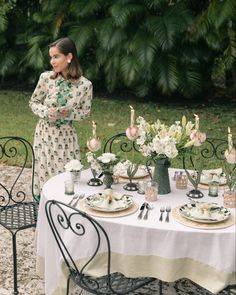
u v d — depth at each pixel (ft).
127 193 11.49
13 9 42.52
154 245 9.65
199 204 10.14
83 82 14.26
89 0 36.45
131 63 34.06
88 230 9.95
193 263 9.57
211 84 38.91
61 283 10.31
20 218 12.54
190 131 10.99
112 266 9.99
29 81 41.19
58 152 14.56
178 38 34.68
